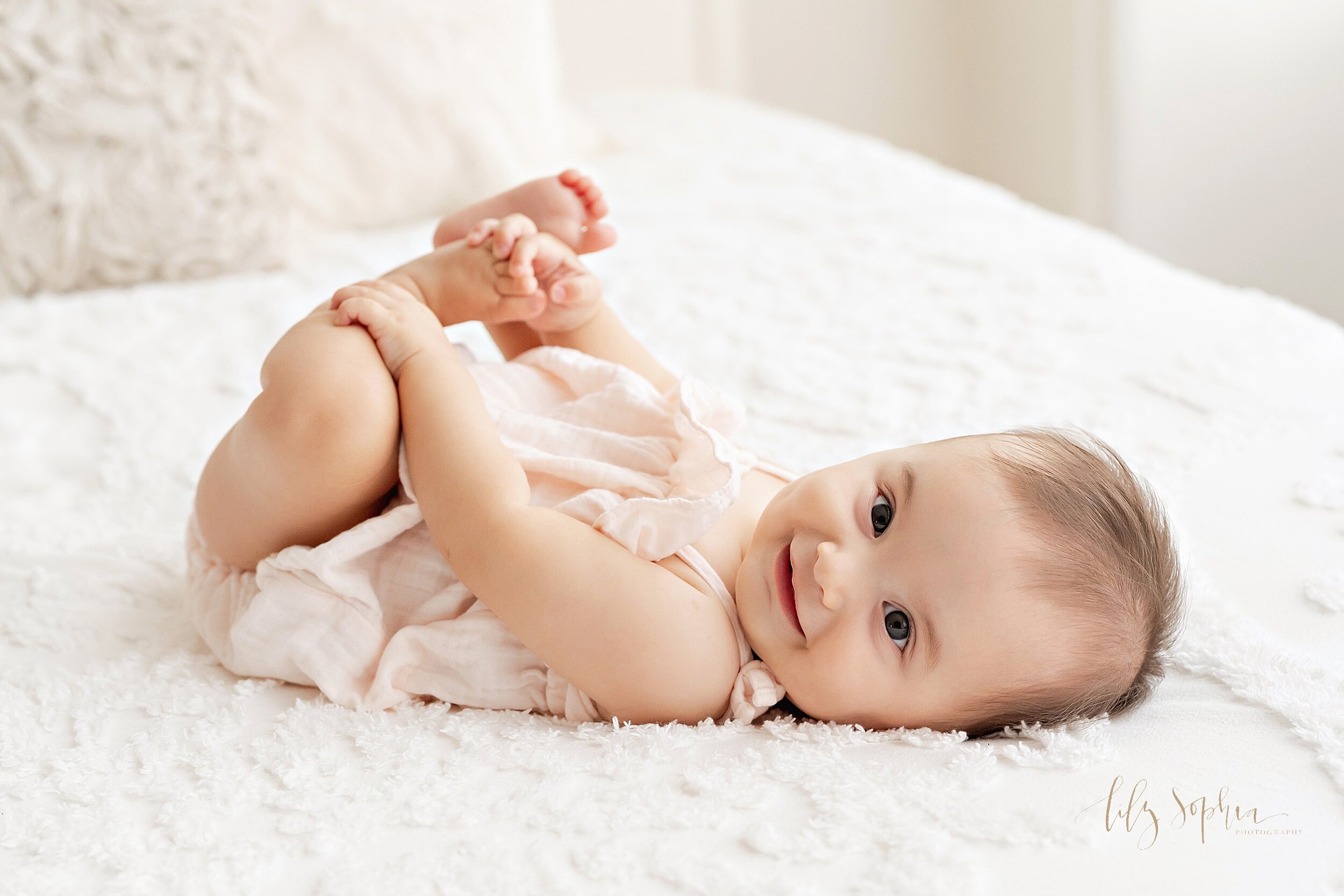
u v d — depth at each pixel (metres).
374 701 0.97
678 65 3.42
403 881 0.75
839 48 3.54
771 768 0.87
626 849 0.78
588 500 0.99
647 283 1.85
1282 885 0.75
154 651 1.05
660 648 0.92
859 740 0.91
